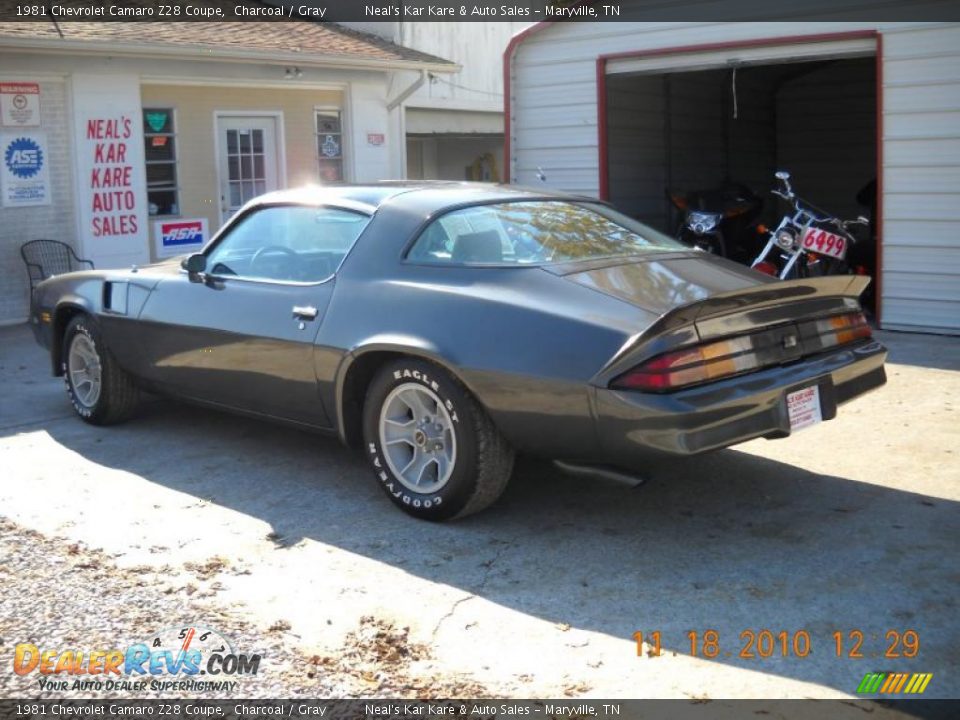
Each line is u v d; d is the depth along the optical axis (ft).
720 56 33.96
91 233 38.65
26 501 16.20
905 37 29.71
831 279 14.30
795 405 13.82
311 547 14.20
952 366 25.29
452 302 14.48
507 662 10.94
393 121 50.75
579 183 37.76
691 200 39.86
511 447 14.40
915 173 29.81
